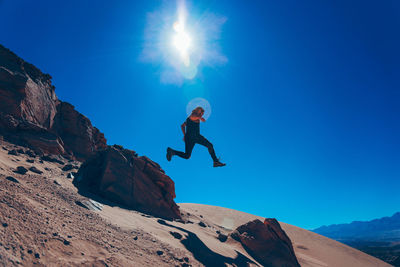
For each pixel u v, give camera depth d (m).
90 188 10.70
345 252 24.62
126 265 4.04
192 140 6.18
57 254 3.40
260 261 11.32
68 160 14.71
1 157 8.25
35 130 14.59
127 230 6.29
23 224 3.64
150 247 5.63
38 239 3.48
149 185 12.88
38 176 7.59
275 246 12.77
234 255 8.76
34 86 17.02
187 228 10.94
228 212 31.38
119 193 11.01
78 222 5.05
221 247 9.20
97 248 4.19
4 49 15.64
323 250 23.47
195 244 7.92
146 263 4.55
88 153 23.20
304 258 18.42
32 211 4.24
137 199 11.76
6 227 3.32
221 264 6.84
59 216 4.80
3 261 2.67
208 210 30.73
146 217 9.44
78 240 4.11
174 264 5.17
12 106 14.19
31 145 13.25
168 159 6.20
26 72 17.02
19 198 4.46
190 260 5.98
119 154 12.40
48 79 19.62
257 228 13.52
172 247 6.36
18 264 2.78
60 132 21.02
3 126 12.84
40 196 5.44
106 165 11.45
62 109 21.78
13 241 3.12
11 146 11.38
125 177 11.86
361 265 21.42
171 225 9.70
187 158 6.24
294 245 23.12
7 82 14.43
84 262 3.52
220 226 19.58
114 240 5.02
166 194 13.57
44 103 18.30
